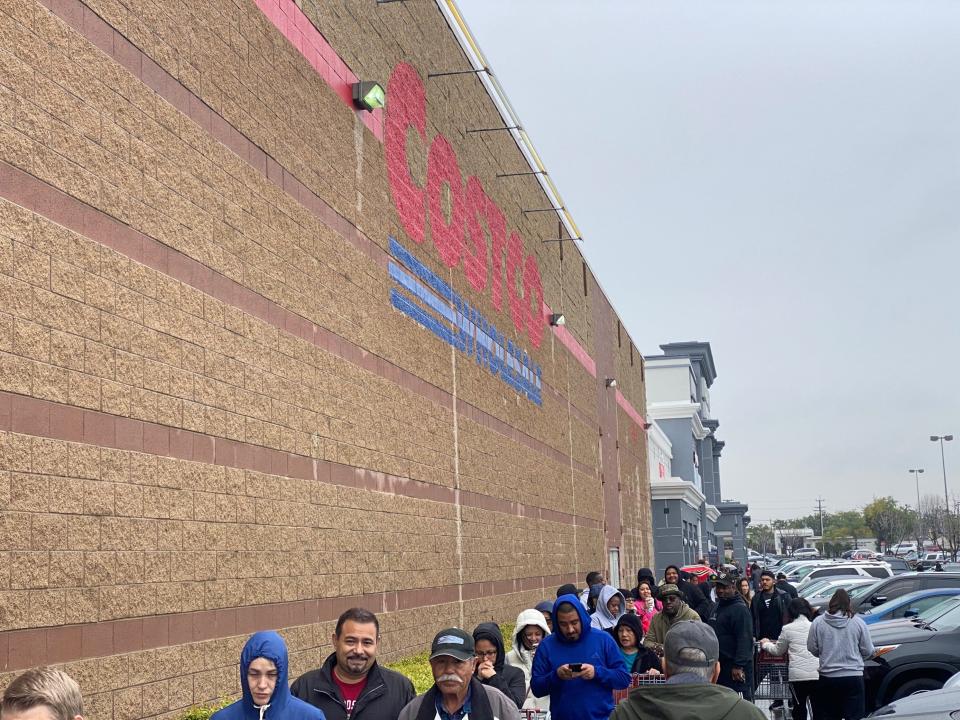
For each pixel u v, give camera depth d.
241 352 11.70
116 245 9.60
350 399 14.72
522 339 26.31
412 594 16.86
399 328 17.05
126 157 9.85
